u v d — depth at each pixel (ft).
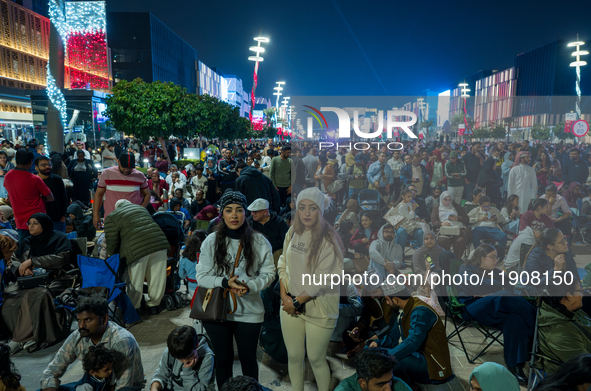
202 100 81.20
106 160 49.73
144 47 214.90
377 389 7.76
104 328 9.22
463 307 11.24
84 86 111.24
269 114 180.55
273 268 9.07
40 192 16.61
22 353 12.70
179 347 8.59
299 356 8.54
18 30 202.39
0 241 14.43
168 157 61.57
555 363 9.36
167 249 15.47
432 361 9.20
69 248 14.26
